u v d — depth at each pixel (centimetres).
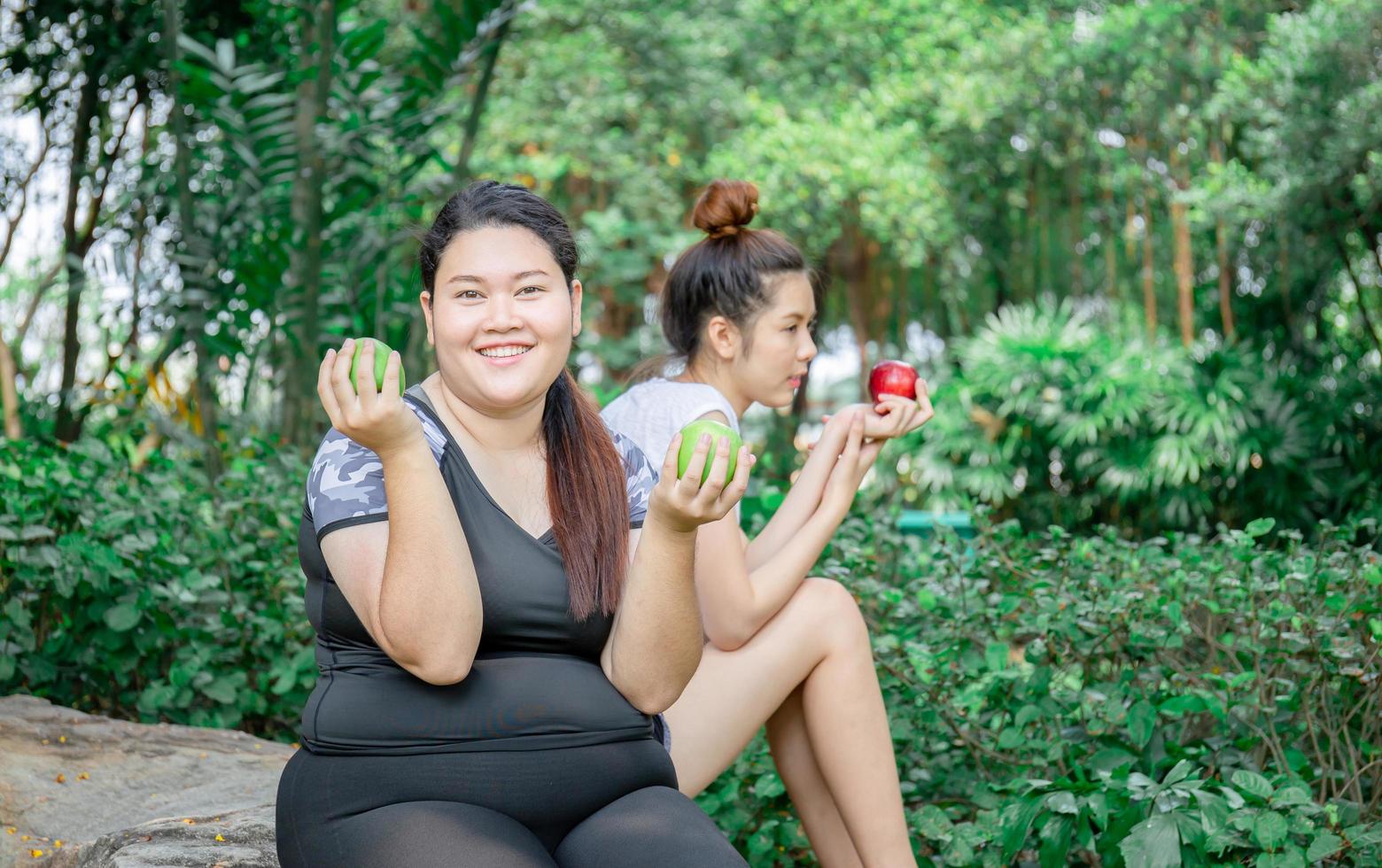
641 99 1430
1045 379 1105
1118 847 225
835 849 231
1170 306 1388
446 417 176
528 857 152
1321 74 1022
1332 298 1255
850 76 1507
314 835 159
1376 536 323
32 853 219
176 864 192
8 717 277
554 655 170
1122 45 1198
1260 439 1053
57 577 313
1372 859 229
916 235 1403
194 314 525
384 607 155
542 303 171
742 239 260
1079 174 1387
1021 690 276
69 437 679
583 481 175
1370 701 262
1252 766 256
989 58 1287
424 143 546
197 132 577
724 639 219
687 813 164
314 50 522
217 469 491
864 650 222
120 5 750
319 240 526
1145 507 1108
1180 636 268
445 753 161
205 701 336
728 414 247
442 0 530
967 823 256
